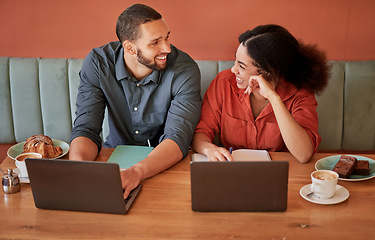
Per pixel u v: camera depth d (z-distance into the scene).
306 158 1.71
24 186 1.53
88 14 2.64
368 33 2.59
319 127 2.48
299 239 1.22
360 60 2.62
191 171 1.30
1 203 1.42
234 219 1.31
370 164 1.66
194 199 1.33
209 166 1.29
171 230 1.26
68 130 2.59
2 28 2.68
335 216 1.32
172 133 1.81
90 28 2.67
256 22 2.62
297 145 1.72
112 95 2.03
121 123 2.12
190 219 1.32
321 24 2.60
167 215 1.34
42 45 2.71
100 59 1.99
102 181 1.31
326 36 2.62
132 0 2.62
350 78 2.43
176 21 2.64
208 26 2.64
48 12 2.65
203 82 2.49
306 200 1.41
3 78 2.53
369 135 2.48
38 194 1.36
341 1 2.56
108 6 2.63
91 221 1.31
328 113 2.46
